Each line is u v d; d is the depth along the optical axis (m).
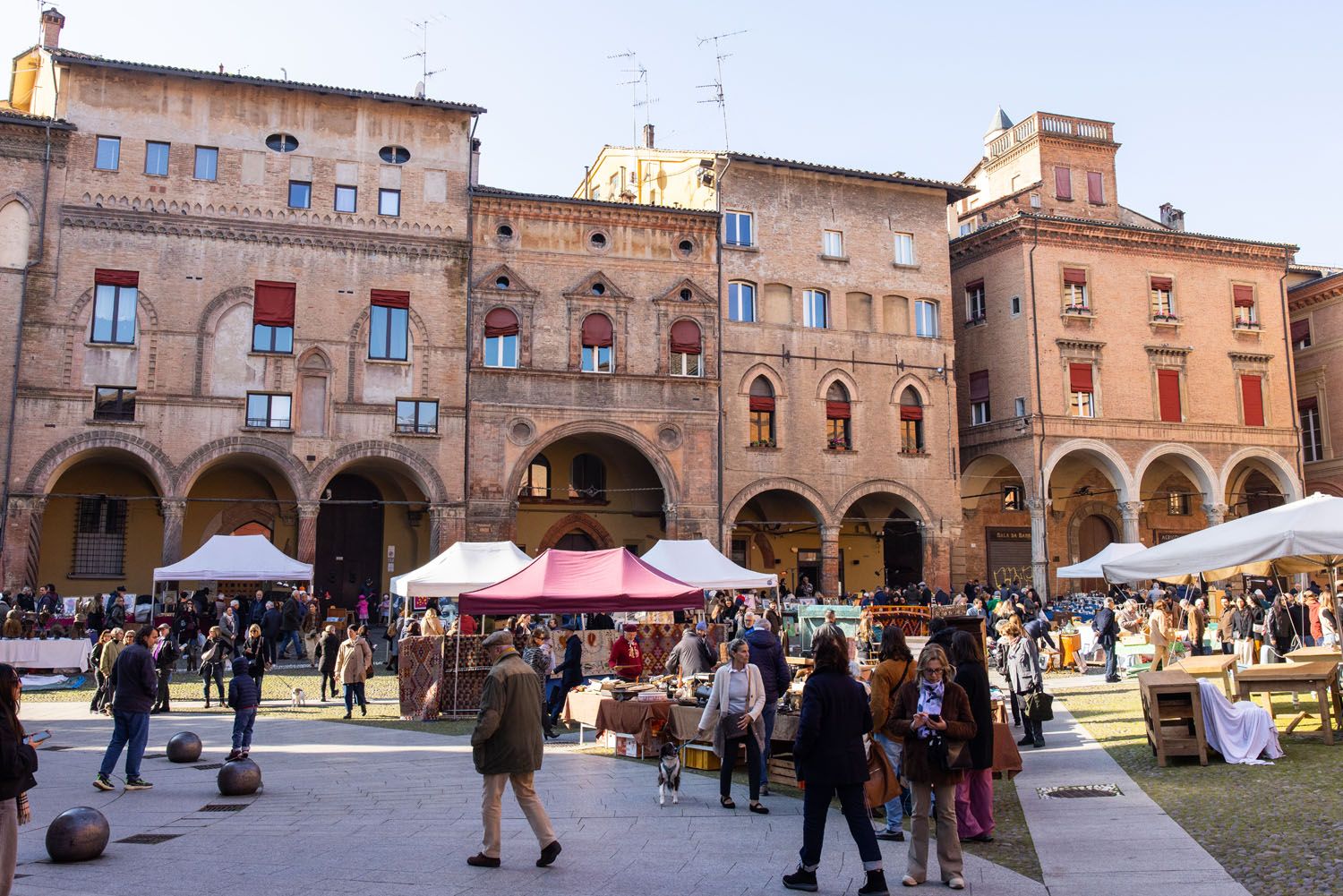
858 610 33.22
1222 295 54.06
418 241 41.97
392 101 42.09
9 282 37.44
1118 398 50.84
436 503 40.56
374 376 40.84
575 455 47.97
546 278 43.38
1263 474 56.78
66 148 38.66
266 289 40.12
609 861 11.08
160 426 38.28
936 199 50.34
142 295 38.72
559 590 22.27
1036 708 18.58
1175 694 16.12
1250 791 13.30
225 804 14.45
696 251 45.53
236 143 40.62
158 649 25.33
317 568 44.06
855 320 48.06
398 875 10.49
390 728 23.03
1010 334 50.75
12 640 30.50
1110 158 60.53
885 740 12.28
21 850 11.62
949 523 47.81
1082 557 54.72
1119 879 9.85
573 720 21.92
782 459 45.59
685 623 34.03
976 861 10.94
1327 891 8.93
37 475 36.78
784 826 12.93
